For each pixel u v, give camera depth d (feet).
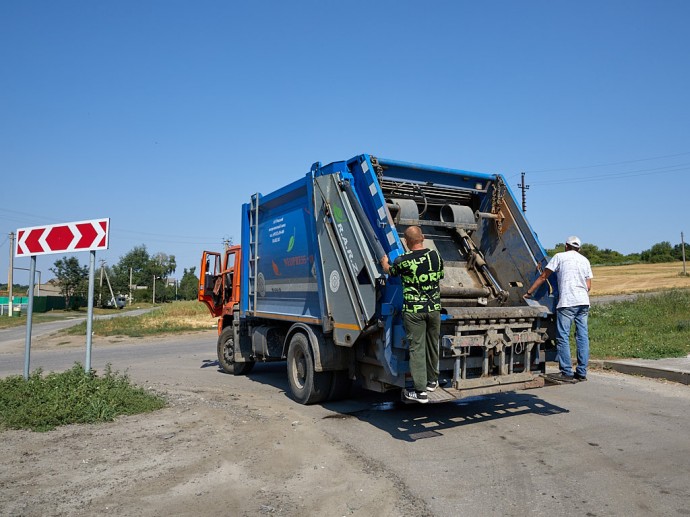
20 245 27.09
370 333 21.12
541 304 22.80
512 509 12.98
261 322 31.58
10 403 22.16
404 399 18.62
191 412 22.65
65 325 119.03
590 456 16.75
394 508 13.10
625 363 31.22
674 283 156.76
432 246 24.67
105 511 12.86
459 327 18.88
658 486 14.25
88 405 21.76
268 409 23.59
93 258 25.88
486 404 24.07
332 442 18.54
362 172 21.30
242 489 14.25
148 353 51.42
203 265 36.78
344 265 22.03
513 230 24.29
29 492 14.02
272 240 28.96
